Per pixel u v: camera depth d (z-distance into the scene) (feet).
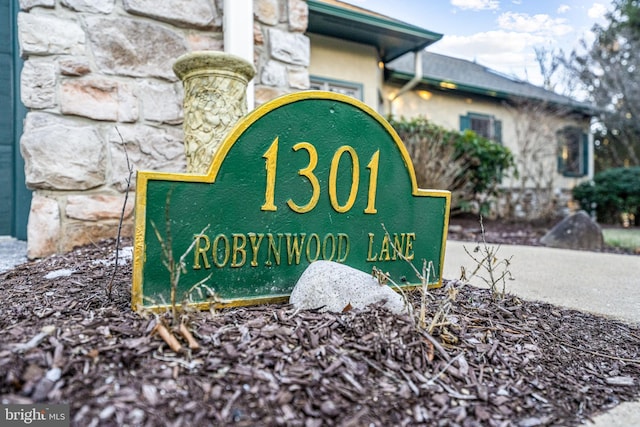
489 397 3.42
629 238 18.56
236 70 6.61
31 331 3.49
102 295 4.74
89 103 8.13
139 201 4.14
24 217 10.60
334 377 3.30
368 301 4.50
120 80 8.45
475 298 5.87
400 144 5.86
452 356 3.88
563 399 3.57
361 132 5.55
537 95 31.83
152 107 8.76
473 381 3.59
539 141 30.45
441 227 6.34
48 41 7.80
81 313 4.07
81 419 2.59
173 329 3.58
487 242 15.20
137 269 4.13
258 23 10.05
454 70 32.22
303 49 10.62
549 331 4.97
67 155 7.89
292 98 5.01
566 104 31.48
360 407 3.04
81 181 8.00
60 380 2.88
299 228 5.15
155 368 3.13
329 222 5.37
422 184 17.95
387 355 3.65
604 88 35.47
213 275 4.60
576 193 32.63
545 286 8.05
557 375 3.95
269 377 3.18
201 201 4.50
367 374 3.41
